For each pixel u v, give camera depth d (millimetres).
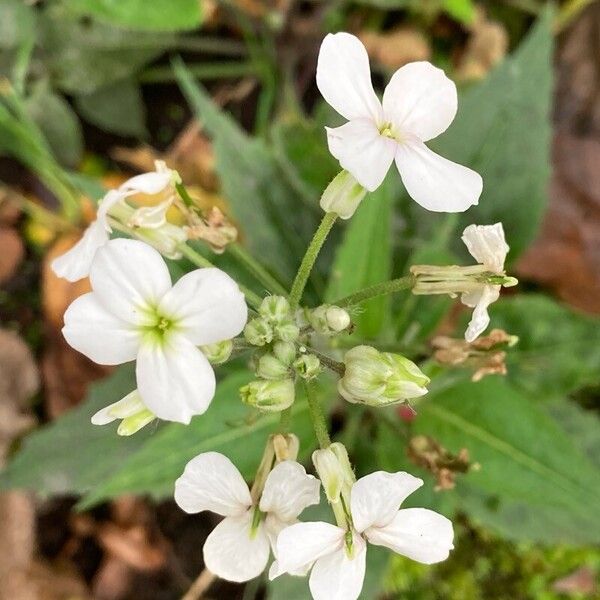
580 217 133
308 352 74
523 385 110
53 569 133
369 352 71
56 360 137
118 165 146
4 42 135
